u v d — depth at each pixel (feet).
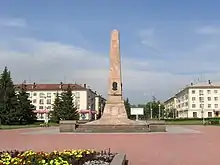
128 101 384.47
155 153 46.55
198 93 391.65
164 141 66.49
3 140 73.15
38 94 366.43
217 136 82.17
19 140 72.69
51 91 366.02
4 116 210.59
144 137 77.97
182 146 56.49
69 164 27.17
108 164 28.40
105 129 102.89
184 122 247.70
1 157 29.99
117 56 113.09
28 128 151.12
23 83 263.49
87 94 368.89
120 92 112.37
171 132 100.42
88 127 104.88
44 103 364.99
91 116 328.29
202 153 46.68
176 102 487.61
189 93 393.50
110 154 33.04
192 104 391.86
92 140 69.41
